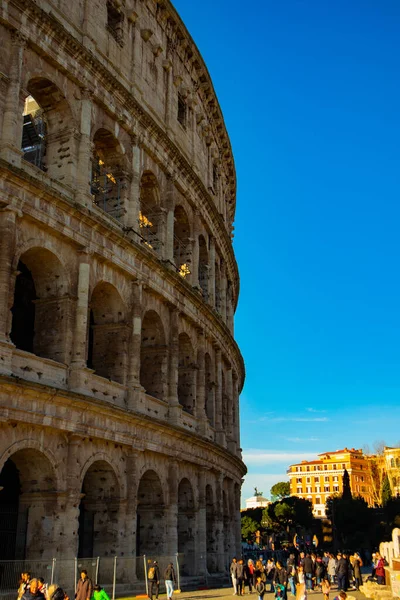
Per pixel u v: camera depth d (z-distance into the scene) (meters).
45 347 40.03
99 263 43.69
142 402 45.56
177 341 53.03
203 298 58.72
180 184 58.12
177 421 50.91
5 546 37.22
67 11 45.12
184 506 53.78
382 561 49.06
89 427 39.31
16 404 34.47
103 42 48.66
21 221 37.75
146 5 56.62
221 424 64.31
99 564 38.88
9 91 38.50
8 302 35.53
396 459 164.62
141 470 45.19
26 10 40.03
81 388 39.38
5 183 36.38
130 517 42.62
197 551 53.06
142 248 47.19
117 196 48.66
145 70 54.94
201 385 58.16
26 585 25.83
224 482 65.69
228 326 78.00
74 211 40.81
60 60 42.75
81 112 44.47
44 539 36.22
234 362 77.56
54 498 36.69
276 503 174.38
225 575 59.19
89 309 46.84
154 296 50.59
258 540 168.12
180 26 61.97
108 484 42.62
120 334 45.75
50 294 40.81
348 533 141.75
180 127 61.72
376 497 162.25
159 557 44.75
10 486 42.31
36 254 40.09
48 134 44.00
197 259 61.69
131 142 50.44
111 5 51.31
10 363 34.88
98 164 48.88
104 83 46.97
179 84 61.59
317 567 56.84
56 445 37.25
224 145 78.25
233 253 78.62
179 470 51.75
